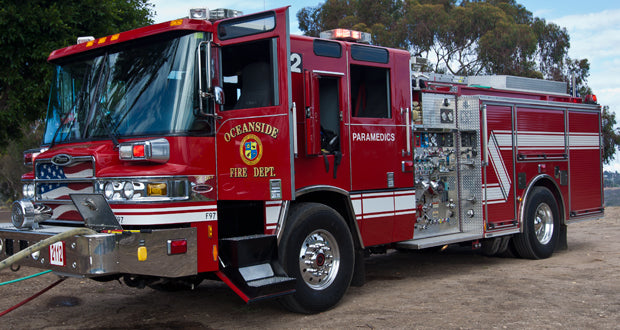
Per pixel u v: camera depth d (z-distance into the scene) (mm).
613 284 6566
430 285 6805
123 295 6633
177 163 4746
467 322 5078
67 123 5590
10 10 9625
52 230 4926
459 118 7773
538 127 8625
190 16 5191
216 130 5066
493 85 8766
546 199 8656
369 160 6234
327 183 5758
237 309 5859
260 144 4891
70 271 4453
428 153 7258
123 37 5219
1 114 10148
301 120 5570
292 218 5344
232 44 4973
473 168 7637
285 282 5043
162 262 4555
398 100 6641
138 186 4586
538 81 9367
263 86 4988
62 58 5805
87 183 5000
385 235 6418
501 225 7863
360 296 6289
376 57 6418
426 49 28906
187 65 4902
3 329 5207
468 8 28312
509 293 6219
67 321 5484
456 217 7758
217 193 5020
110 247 4301
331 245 5738
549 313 5336
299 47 5609
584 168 9578
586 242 10414
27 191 5711
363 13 29625
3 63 10094
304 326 5102
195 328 5168
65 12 10383
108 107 5238
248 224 5426
